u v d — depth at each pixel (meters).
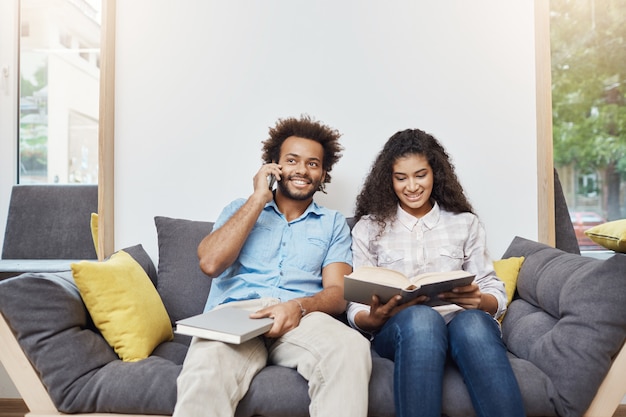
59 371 1.10
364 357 1.04
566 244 1.77
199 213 1.84
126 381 1.10
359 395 0.99
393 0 1.82
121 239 1.83
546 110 1.72
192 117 1.85
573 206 2.19
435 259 1.43
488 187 1.79
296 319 1.20
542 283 1.29
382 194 1.52
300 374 1.10
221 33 1.85
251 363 1.09
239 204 1.53
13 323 1.11
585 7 2.15
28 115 2.39
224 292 1.42
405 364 1.02
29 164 2.39
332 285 1.42
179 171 1.84
